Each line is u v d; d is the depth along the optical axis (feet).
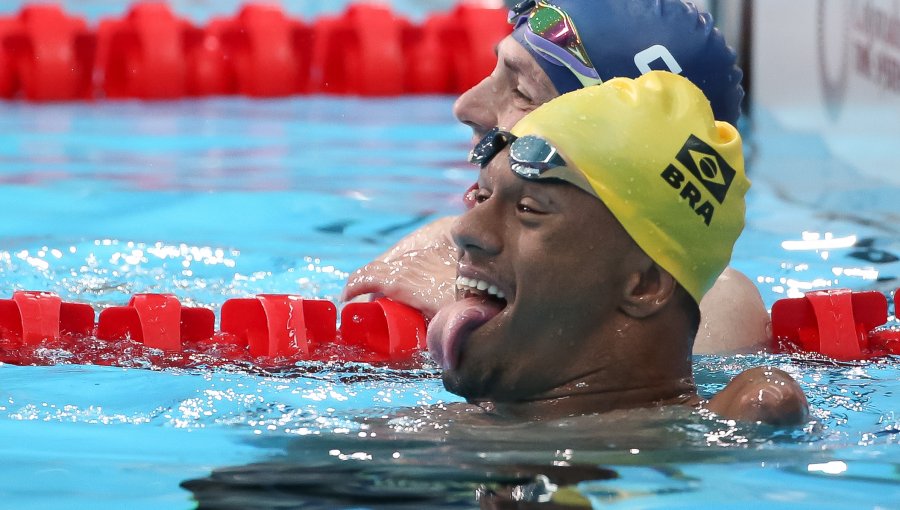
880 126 59.93
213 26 88.69
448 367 21.49
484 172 21.63
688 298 21.65
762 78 71.82
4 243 43.55
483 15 90.63
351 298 33.30
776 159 63.21
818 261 41.98
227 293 37.58
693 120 21.95
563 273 20.56
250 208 51.67
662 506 17.98
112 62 84.89
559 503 18.11
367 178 59.00
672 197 21.09
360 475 19.57
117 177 57.88
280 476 19.62
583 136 20.75
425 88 89.76
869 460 20.18
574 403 21.17
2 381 26.03
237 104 83.71
